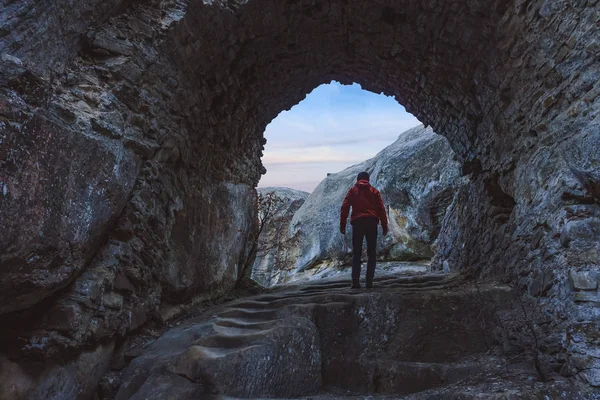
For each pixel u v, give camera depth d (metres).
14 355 2.82
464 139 6.55
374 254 5.61
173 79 4.39
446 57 5.54
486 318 4.03
